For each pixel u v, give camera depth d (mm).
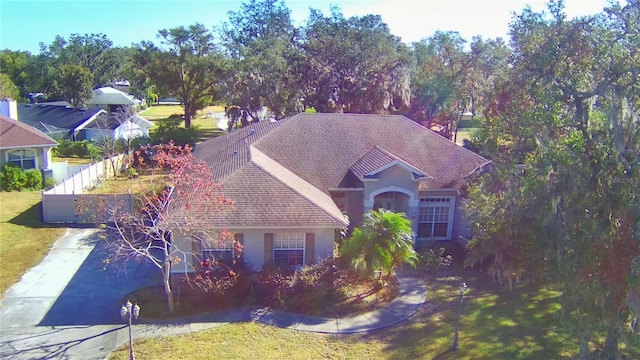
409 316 16766
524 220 13016
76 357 13781
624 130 11523
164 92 64688
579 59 12211
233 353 14141
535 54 12852
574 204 11867
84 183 32031
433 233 23938
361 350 14570
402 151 25156
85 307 16781
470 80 53000
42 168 33969
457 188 23094
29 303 16984
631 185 10859
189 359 13781
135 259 20734
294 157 24078
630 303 10336
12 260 20594
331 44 51562
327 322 16125
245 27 81250
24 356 13734
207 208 17328
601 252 11273
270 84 50781
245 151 22938
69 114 53250
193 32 61719
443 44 57562
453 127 57000
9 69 92188
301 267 18594
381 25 58781
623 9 11492
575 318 12578
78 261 20734
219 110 102188
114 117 52438
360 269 17625
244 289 17203
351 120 26875
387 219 17656
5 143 32219
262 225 17656
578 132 12203
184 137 47469
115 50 107438
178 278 17906
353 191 23156
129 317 13141
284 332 15422
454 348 14703
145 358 13789
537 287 19234
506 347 14977
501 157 14961
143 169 39438
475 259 15633
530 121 12680
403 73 50781
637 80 10961
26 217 26172
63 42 115438
